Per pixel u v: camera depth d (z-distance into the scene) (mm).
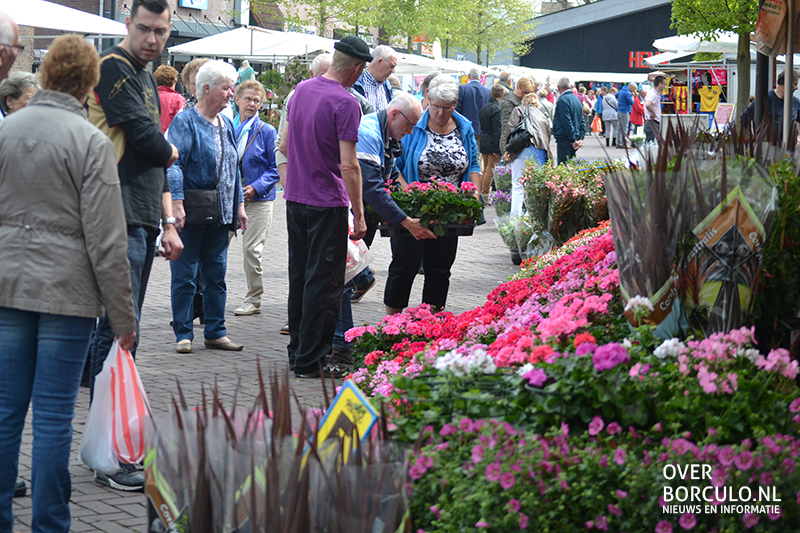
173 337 7703
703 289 3402
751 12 17797
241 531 2605
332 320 6340
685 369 3018
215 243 7223
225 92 7062
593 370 2939
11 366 3549
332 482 2561
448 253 7055
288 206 6355
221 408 2707
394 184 7062
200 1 34906
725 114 17344
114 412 3986
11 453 3605
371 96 9258
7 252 3490
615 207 3576
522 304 5285
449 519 2631
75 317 3572
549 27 68625
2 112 5449
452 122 7152
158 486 2742
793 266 3592
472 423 2900
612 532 2625
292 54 21875
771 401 2918
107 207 3533
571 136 15828
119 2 30531
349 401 2787
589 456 2703
